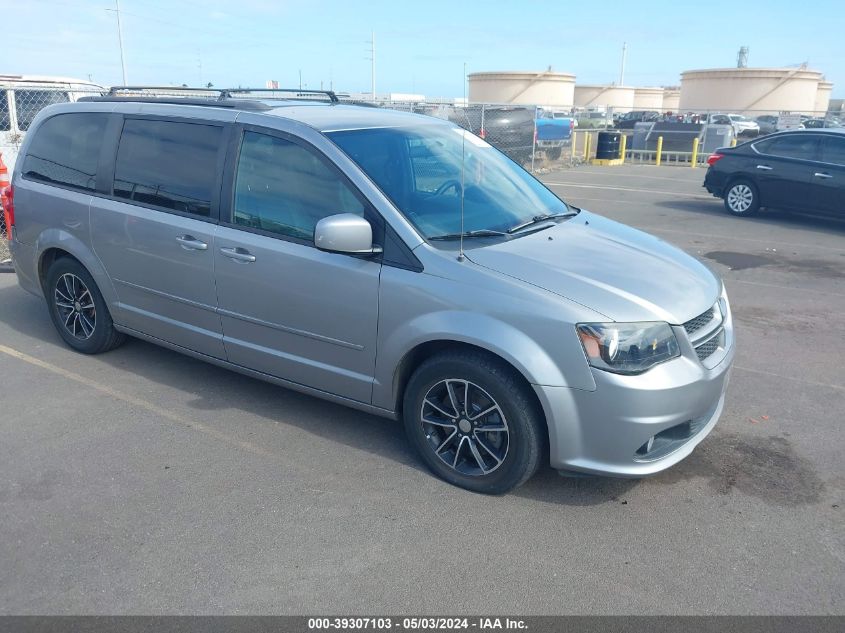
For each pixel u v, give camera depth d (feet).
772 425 14.82
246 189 13.94
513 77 146.20
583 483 12.50
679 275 12.40
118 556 10.41
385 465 13.02
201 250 14.40
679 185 58.29
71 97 40.42
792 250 32.32
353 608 9.42
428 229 12.31
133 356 18.06
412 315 11.87
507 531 11.09
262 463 13.05
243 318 14.21
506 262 11.77
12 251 18.92
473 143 16.12
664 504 11.89
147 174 15.61
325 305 12.87
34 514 11.40
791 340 20.18
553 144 77.71
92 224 16.46
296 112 14.25
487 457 12.07
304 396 15.88
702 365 11.47
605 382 10.65
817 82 145.18
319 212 12.98
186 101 15.34
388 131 14.23
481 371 11.40
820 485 12.54
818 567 10.32
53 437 13.91
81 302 17.78
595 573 10.15
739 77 144.25
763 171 40.32
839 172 37.50
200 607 9.41
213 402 15.52
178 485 12.28
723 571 10.22
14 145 38.29
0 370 17.11
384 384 12.61
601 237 13.83
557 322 10.77
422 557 10.45
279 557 10.41
